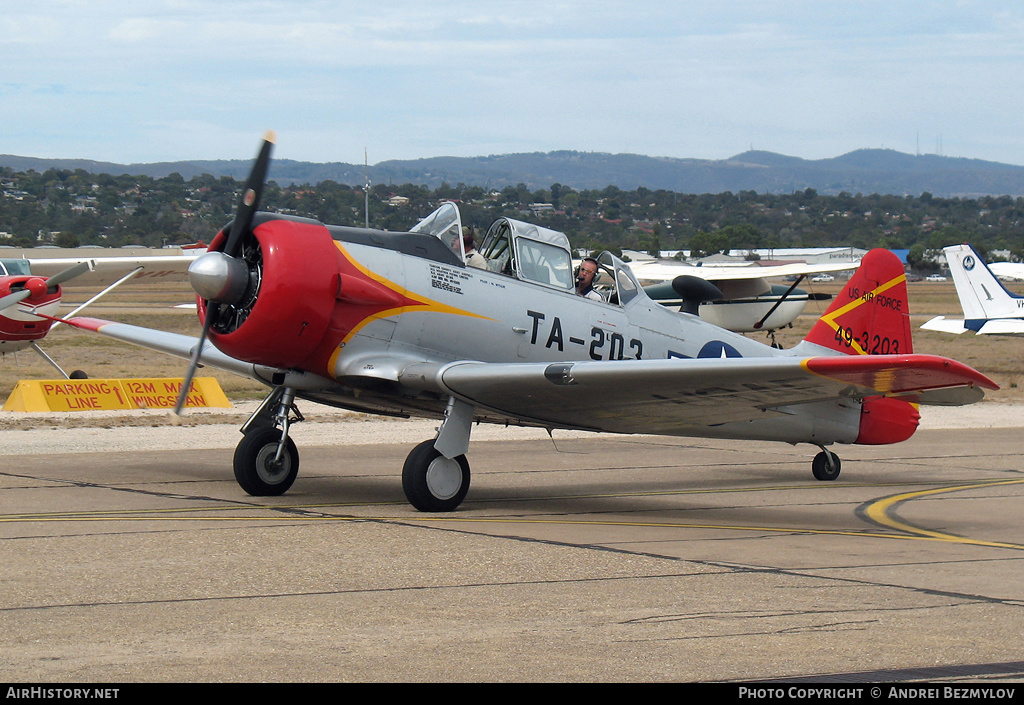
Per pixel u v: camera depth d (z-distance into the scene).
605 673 6.74
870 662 7.06
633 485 17.58
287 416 14.88
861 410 18.59
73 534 11.39
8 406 26.45
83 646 7.16
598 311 16.09
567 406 14.22
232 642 7.32
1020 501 16.09
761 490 17.20
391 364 13.88
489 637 7.55
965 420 30.48
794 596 9.02
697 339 17.66
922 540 12.38
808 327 77.81
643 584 9.41
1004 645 7.52
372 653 7.11
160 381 28.31
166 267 37.75
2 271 33.25
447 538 11.59
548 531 12.35
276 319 13.09
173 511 13.16
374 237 14.13
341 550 10.73
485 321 14.70
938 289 163.38
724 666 6.93
